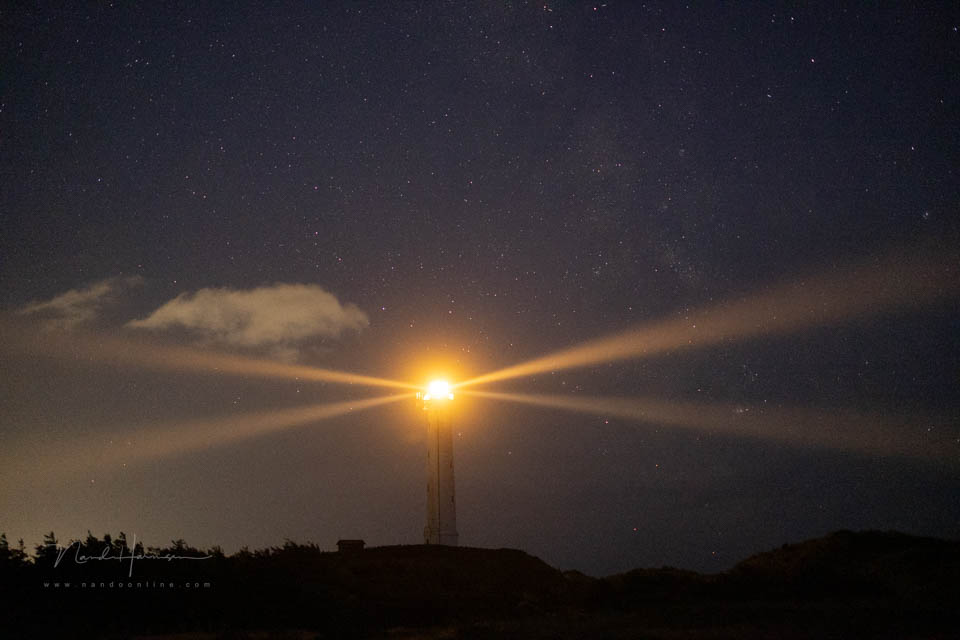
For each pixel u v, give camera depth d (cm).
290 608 2453
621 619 2377
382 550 3553
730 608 2559
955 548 3338
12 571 2480
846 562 3419
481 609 2731
